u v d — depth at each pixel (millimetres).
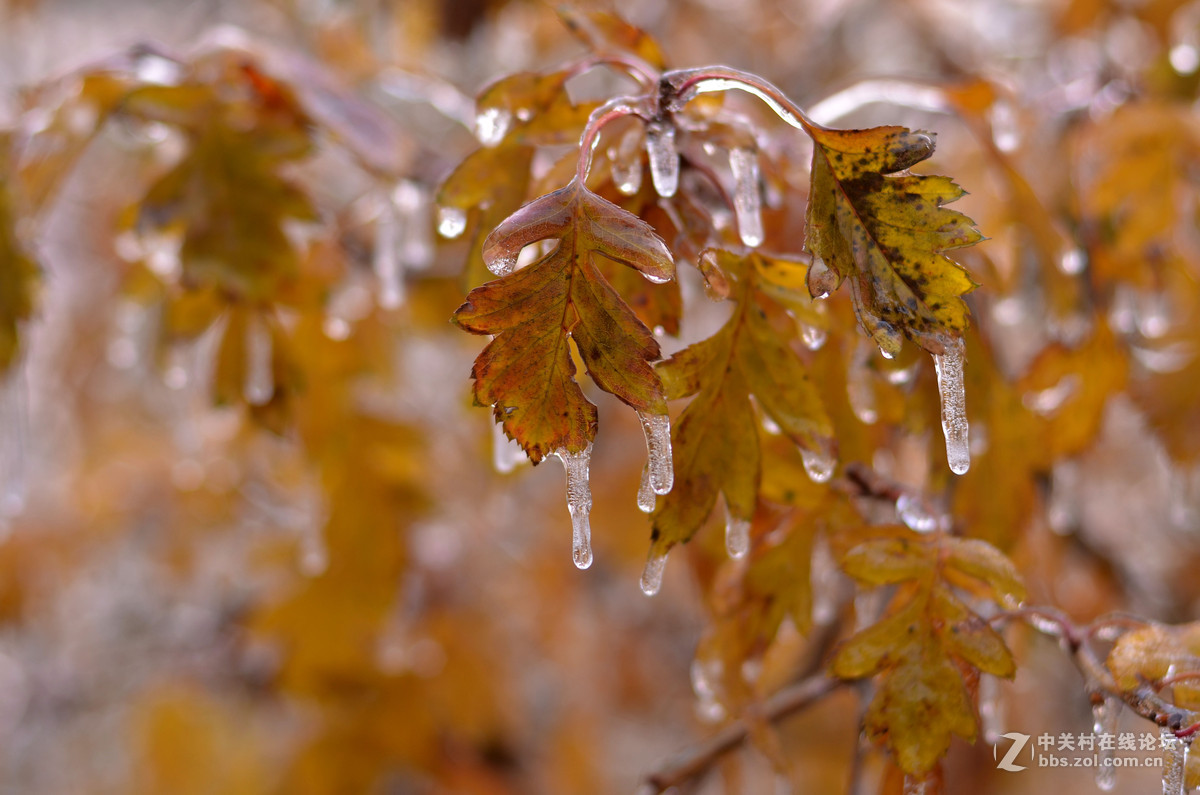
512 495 977
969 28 1020
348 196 905
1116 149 649
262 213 551
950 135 859
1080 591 844
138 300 655
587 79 1131
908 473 590
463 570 1034
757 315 458
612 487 1015
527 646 1188
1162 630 466
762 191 492
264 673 1223
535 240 430
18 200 560
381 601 694
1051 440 577
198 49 581
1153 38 842
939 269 437
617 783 1501
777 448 485
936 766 452
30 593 1125
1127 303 638
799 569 485
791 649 675
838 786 1046
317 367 670
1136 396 632
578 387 429
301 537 954
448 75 1084
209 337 746
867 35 1144
